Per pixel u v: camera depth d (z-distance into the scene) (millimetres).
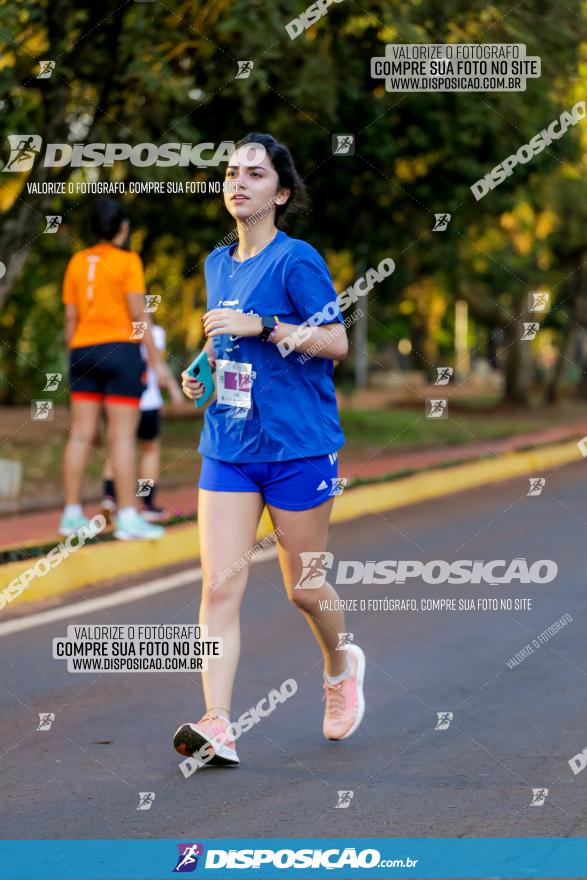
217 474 8141
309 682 10367
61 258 29656
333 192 29297
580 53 24641
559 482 28062
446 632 12367
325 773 8109
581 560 16594
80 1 19000
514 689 10172
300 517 8164
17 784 7953
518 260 50906
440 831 7062
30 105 21906
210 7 19797
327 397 8211
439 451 32438
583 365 81875
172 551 16344
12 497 19078
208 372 8102
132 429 15414
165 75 19641
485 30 22828
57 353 39719
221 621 8195
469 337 98688
